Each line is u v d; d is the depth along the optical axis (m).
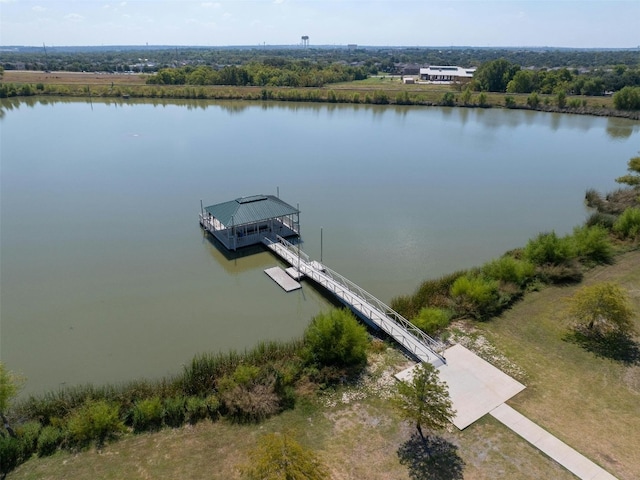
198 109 114.94
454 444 18.02
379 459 17.39
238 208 37.75
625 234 37.84
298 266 33.41
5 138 78.81
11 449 17.61
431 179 58.47
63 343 26.17
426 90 140.38
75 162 64.81
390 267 35.25
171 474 16.88
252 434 18.73
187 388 21.02
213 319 28.58
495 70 138.75
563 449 17.72
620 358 23.30
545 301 28.70
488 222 44.56
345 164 65.44
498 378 21.72
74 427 18.30
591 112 105.31
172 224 43.38
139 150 72.25
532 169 63.31
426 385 17.47
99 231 41.62
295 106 121.25
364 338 23.12
